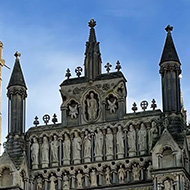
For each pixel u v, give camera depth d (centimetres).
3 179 8419
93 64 8881
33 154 8669
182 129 8312
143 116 8488
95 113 8656
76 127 8644
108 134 8506
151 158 8250
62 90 8844
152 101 8575
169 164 8000
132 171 8300
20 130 8775
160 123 8400
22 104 8894
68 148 8588
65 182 8469
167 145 8031
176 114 8375
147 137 8406
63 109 8769
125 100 8700
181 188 7844
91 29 9138
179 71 8600
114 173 8338
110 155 8412
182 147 8012
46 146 8675
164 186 7906
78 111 8731
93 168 8419
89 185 8381
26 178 8500
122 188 8256
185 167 8081
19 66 9062
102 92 8706
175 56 8588
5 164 8431
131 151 8362
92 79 8781
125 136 8475
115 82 8712
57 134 8681
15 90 8900
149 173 8238
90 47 9006
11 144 8688
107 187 8300
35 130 8762
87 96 8762
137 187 8219
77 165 8481
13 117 8812
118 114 8575
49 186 8512
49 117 8806
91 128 8600
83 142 8575
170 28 8769
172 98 8444
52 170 8550
